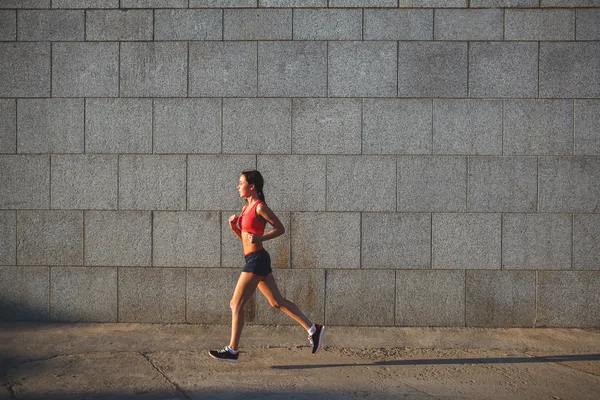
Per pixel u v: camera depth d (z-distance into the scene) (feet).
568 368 18.62
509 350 20.36
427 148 22.49
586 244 22.35
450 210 22.50
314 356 19.57
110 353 19.60
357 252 22.53
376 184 22.53
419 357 19.62
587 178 22.35
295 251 22.59
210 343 20.62
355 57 22.53
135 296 22.85
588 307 22.35
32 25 22.91
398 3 22.45
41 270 23.02
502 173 22.44
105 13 22.86
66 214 22.98
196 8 22.70
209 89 22.75
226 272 22.68
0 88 22.99
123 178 22.86
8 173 23.04
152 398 15.81
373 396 16.10
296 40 22.61
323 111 22.59
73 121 22.94
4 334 21.36
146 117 22.85
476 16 22.39
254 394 16.14
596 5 22.26
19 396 15.97
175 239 22.80
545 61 22.35
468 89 22.43
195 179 22.77
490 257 22.44
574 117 22.35
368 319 22.53
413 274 22.49
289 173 22.62
